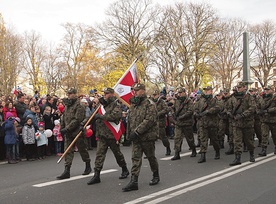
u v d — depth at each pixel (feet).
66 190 20.95
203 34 125.39
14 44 137.39
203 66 128.06
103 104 22.44
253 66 173.99
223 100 37.83
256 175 24.43
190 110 30.89
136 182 20.72
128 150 38.04
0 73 131.75
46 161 32.22
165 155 33.83
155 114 20.80
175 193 19.95
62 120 24.34
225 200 18.49
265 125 32.73
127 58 124.26
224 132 38.11
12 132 31.55
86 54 155.02
